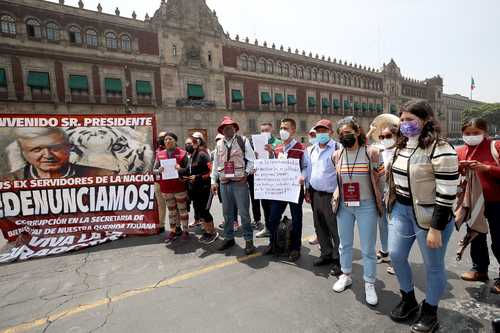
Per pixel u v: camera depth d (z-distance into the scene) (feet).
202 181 16.01
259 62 118.52
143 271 12.51
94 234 17.15
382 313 8.93
